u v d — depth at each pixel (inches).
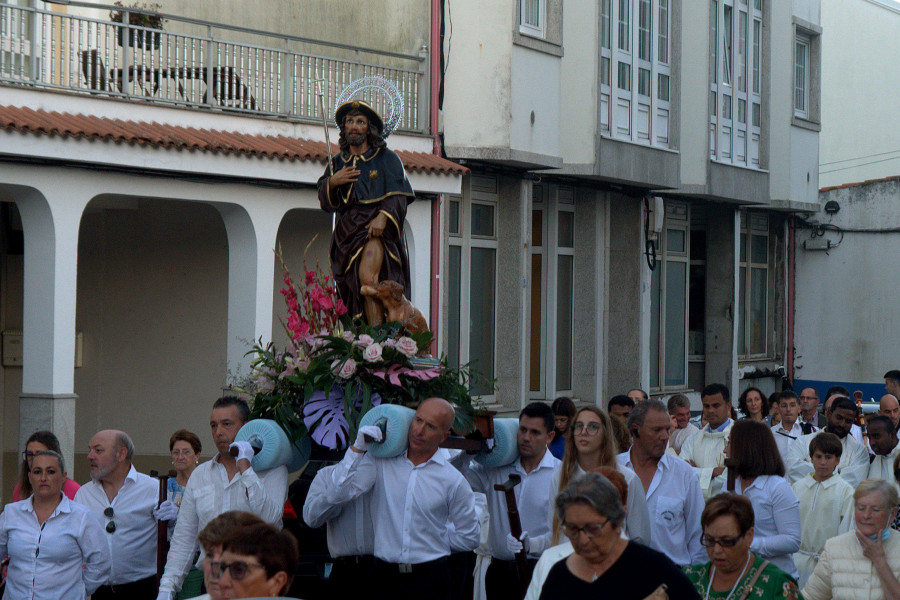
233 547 171.8
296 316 332.5
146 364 744.3
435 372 327.6
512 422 323.6
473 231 776.3
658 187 903.7
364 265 373.7
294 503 371.9
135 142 569.6
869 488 285.7
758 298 1164.5
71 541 298.5
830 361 1193.4
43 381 553.9
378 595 289.6
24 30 602.9
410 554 287.7
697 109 965.8
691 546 306.5
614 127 850.1
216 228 730.2
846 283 1184.8
